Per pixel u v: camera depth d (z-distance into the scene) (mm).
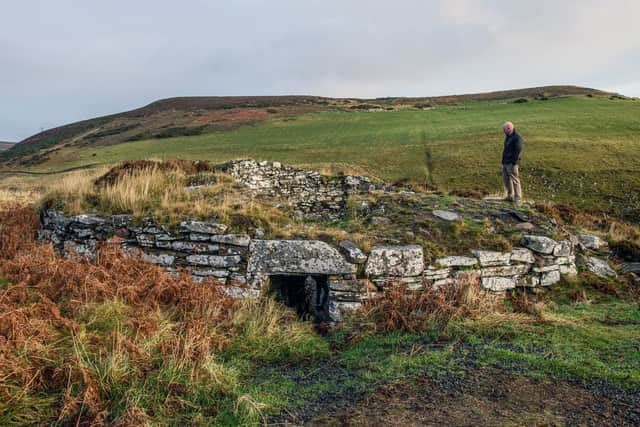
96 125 98125
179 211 8305
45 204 10414
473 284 7043
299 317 7094
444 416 3930
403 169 32125
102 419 3848
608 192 24469
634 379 4434
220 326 6090
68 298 6105
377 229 8422
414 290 6918
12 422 3732
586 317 6543
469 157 33312
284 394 4555
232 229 7688
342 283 6879
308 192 16297
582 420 3797
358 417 3982
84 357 4613
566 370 4734
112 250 7609
